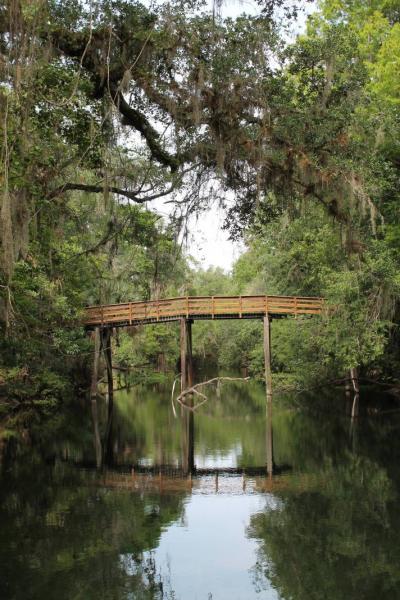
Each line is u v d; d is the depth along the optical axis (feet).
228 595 22.29
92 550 26.78
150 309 85.76
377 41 64.08
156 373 142.31
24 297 47.32
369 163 40.14
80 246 64.28
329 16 74.79
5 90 29.76
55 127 32.81
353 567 24.76
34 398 74.18
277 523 30.35
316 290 90.22
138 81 32.30
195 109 30.60
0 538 28.35
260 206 41.45
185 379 88.63
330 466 43.21
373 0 72.38
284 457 47.29
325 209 42.98
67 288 64.95
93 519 31.17
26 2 26.71
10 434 58.03
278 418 69.31
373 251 56.13
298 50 36.14
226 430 61.93
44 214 38.65
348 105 38.27
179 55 31.37
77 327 76.33
